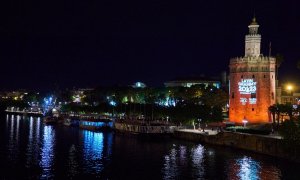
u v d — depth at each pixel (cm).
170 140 16212
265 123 16212
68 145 15500
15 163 11738
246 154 12462
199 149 13662
